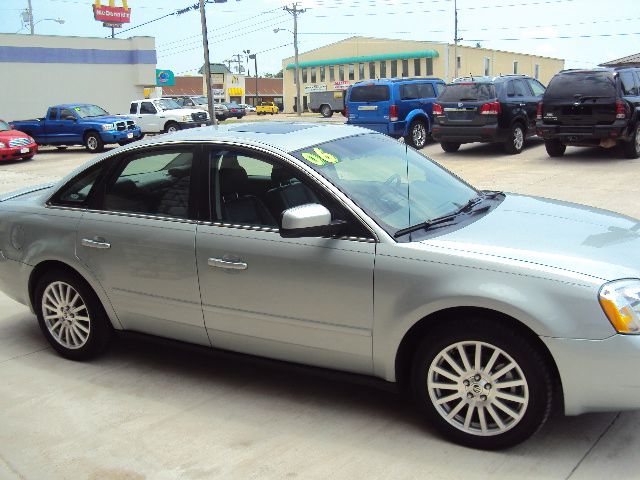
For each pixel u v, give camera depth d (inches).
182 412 154.8
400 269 133.0
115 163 174.4
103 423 151.1
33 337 206.2
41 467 134.6
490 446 131.4
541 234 139.6
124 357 187.6
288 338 148.9
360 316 138.2
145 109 1145.4
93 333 179.9
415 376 137.3
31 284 188.7
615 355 118.8
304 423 147.3
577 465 126.0
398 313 133.3
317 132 172.2
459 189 172.4
